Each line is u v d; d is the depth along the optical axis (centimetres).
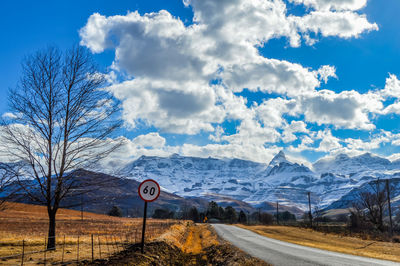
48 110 1452
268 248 2272
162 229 3500
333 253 1956
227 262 1537
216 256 1830
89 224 5706
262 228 7156
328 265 1341
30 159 1346
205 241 3070
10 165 1263
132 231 3406
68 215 9538
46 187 1395
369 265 1343
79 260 1175
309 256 1728
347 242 3409
